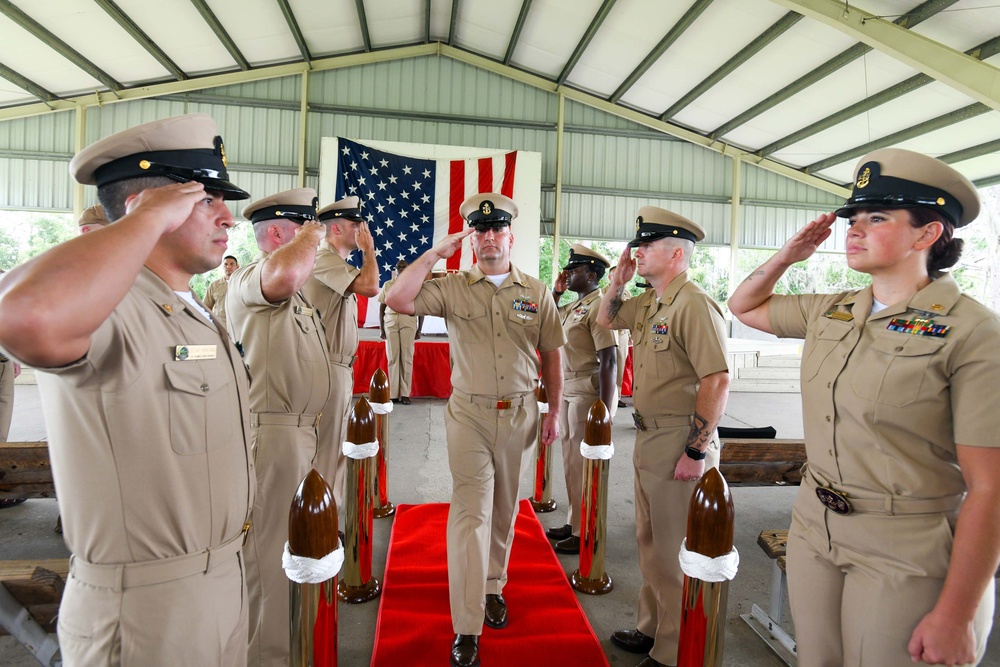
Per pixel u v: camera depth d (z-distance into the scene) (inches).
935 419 42.3
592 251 113.9
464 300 84.2
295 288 64.2
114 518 34.9
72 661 35.5
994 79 217.9
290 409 75.7
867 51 264.2
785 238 434.9
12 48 299.4
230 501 40.9
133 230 30.6
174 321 38.7
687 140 420.8
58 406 35.1
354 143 369.4
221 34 323.3
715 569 43.3
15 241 534.0
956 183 43.7
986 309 41.8
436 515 128.6
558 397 95.7
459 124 402.9
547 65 390.3
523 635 83.7
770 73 310.8
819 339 50.4
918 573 41.8
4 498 102.0
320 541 42.3
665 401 73.9
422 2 346.6
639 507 80.7
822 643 48.5
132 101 369.4
